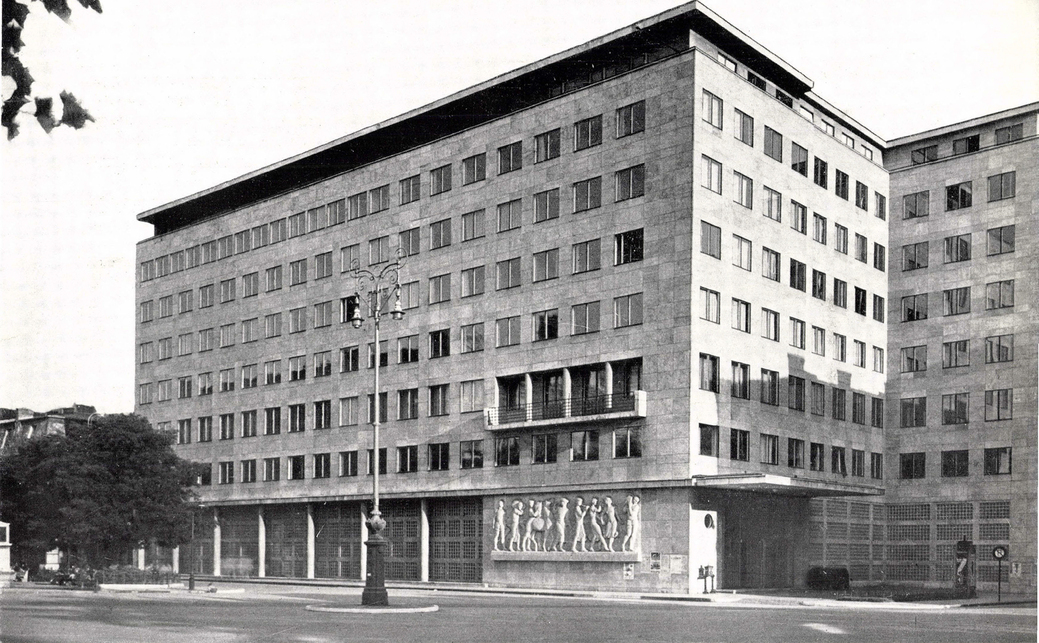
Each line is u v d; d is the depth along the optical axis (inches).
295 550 2687.0
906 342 2573.8
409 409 2420.0
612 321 2050.9
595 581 1985.7
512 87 2349.9
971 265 2490.2
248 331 2893.7
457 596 1776.6
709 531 1897.1
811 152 2346.2
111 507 2228.1
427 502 2363.4
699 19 2059.5
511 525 2160.4
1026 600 1780.3
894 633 974.4
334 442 2598.4
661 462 1929.1
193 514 2426.2
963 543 2062.0
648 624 1069.1
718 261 2014.0
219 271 3009.4
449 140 2420.0
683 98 1994.3
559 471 2096.5
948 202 2546.8
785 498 2215.8
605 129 2116.1
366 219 2596.0
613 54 2194.9
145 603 1443.2
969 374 2463.1
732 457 2005.4
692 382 1918.1
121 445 2282.2
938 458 2487.7
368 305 2564.0
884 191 2630.4
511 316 2236.7
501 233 2282.2
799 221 2287.2
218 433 2942.9
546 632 955.3
